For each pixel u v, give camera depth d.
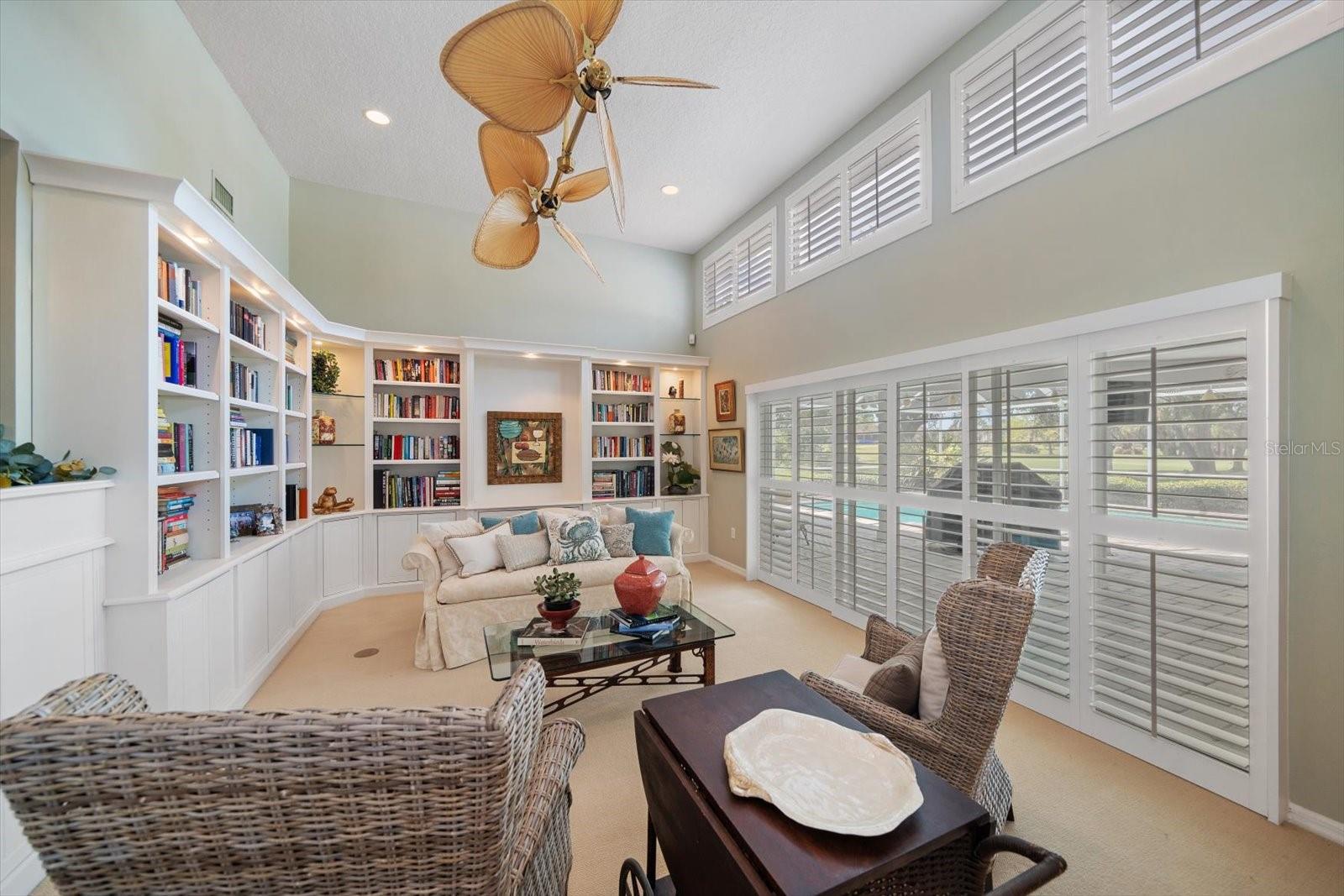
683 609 2.97
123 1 2.17
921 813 0.93
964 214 2.88
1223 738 1.86
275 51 2.88
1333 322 1.65
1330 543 1.67
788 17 2.71
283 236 4.12
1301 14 1.70
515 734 0.71
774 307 4.61
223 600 2.37
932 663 1.51
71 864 0.61
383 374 4.52
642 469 5.57
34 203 1.78
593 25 1.56
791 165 4.17
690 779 1.06
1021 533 2.59
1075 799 1.86
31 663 1.52
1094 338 2.29
